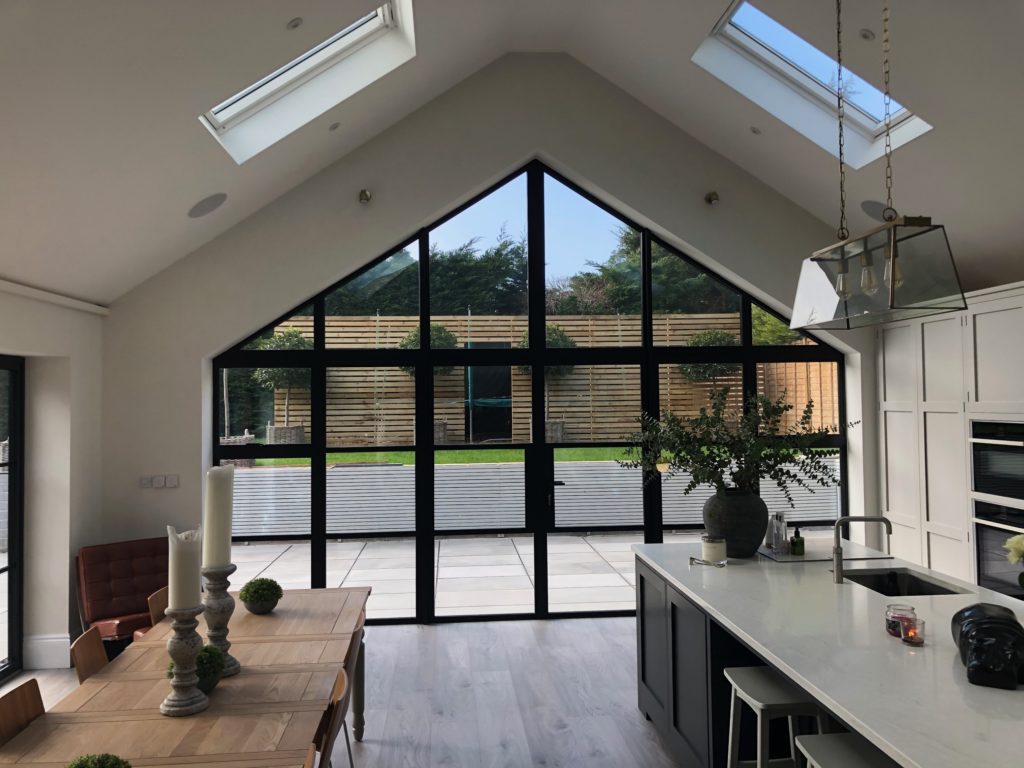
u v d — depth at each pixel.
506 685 4.07
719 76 4.49
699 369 5.62
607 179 5.35
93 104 2.95
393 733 3.47
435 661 4.46
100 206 3.72
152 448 4.95
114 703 2.08
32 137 2.92
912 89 3.68
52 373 4.48
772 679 2.49
